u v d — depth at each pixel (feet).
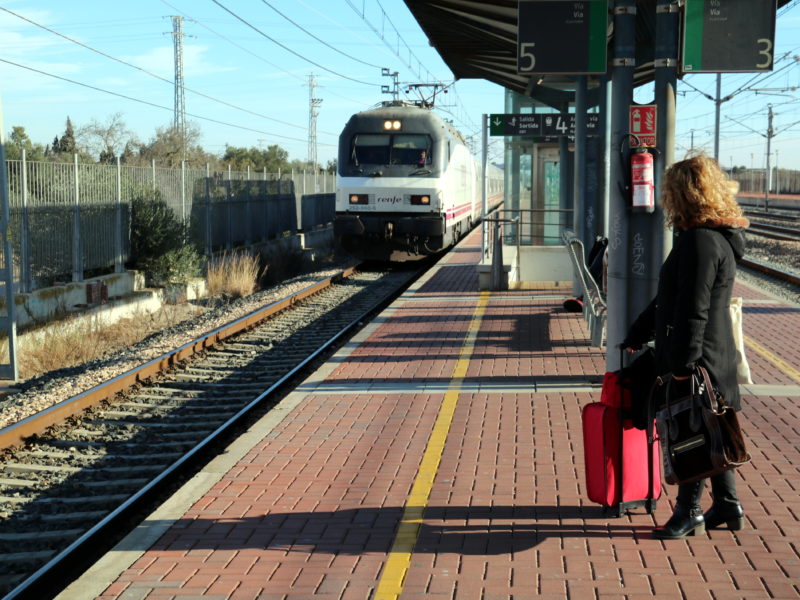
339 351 40.91
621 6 27.96
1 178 42.63
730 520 18.42
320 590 16.15
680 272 16.17
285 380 38.91
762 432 25.86
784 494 20.61
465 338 43.50
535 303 55.31
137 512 24.44
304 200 127.34
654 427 19.33
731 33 28.45
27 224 55.62
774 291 68.18
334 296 70.69
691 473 16.66
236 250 93.61
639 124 27.94
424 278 72.13
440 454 24.57
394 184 83.71
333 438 26.45
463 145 109.19
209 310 69.00
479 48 54.13
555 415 28.48
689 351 15.97
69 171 62.08
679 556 17.25
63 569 20.13
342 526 19.33
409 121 84.17
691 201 16.39
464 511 20.06
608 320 28.89
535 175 69.87
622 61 28.09
